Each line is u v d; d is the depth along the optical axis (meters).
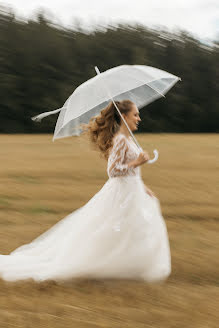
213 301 4.39
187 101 36.59
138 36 38.16
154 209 5.23
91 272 5.03
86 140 5.54
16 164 14.14
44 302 4.39
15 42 34.81
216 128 37.25
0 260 5.39
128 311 4.15
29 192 9.75
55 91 34.66
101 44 37.00
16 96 33.84
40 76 34.50
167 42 38.19
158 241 5.10
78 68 36.09
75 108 5.12
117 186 5.12
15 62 34.34
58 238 5.52
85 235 5.09
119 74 5.25
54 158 15.69
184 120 36.59
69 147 19.50
